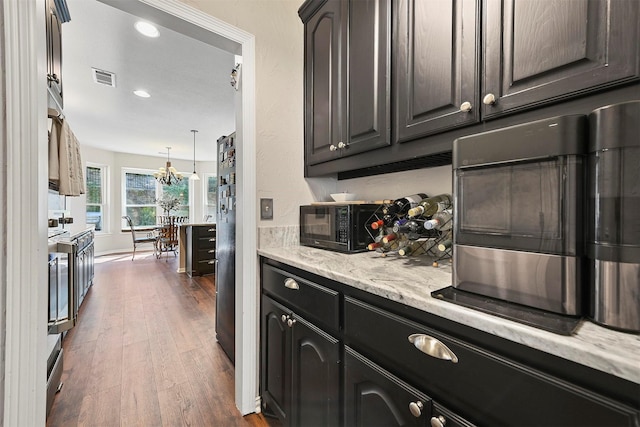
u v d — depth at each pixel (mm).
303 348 1078
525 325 493
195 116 3947
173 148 5988
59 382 1542
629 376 373
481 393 546
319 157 1477
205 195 7809
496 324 513
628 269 456
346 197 1489
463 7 861
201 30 1274
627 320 454
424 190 1347
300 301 1099
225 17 1321
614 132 470
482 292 646
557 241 532
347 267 997
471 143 676
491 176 641
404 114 1045
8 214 724
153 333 2309
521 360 498
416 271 934
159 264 5172
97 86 2984
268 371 1348
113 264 5145
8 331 727
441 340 614
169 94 3209
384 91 1114
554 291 533
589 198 504
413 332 674
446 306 596
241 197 1421
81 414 1383
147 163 6859
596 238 492
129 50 2318
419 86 989
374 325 782
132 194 6695
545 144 548
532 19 713
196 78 2822
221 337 2086
